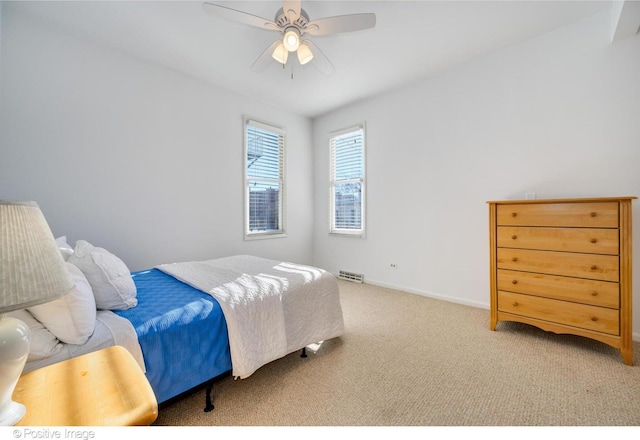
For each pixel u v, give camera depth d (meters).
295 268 2.24
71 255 1.41
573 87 2.22
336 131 4.05
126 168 2.56
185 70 2.88
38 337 0.99
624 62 2.02
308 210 4.38
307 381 1.59
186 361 1.29
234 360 1.41
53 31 2.18
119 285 1.37
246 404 1.40
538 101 2.38
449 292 2.99
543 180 2.37
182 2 1.93
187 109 2.98
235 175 3.45
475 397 1.42
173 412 1.34
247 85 3.23
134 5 1.95
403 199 3.35
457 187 2.89
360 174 3.86
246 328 1.48
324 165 4.27
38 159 2.12
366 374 1.65
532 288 2.02
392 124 3.43
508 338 2.09
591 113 2.15
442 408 1.35
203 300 1.50
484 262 2.74
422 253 3.20
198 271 2.12
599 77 2.11
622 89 2.03
